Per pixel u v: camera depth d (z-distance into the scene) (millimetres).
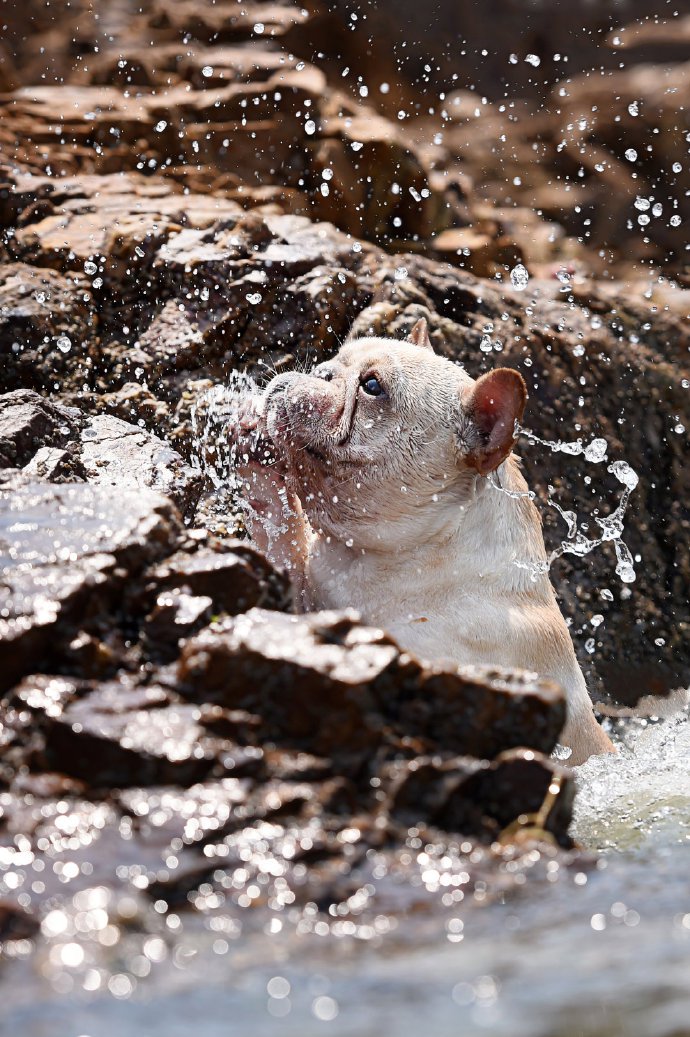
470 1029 4637
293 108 16672
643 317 16312
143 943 5266
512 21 24406
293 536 10516
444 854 6148
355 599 10289
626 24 25516
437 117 22312
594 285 16969
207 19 19078
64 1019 4652
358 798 6293
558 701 6746
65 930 5258
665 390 15680
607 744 10906
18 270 13219
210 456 12594
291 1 20438
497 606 10297
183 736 6258
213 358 13172
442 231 17219
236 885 5699
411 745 6496
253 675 6520
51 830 5844
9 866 5629
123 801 6012
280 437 10188
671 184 22547
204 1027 4621
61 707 6348
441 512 10352
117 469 10688
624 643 14805
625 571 13836
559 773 6645
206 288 13281
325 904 5695
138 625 7047
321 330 13414
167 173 15914
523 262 18016
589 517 14836
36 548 7160
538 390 14859
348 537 10398
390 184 16781
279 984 4973
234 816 5977
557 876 6184
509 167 22000
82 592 6812
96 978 4977
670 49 24953
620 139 22922
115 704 6414
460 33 23641
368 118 17422
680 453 15617
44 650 6664
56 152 15594
